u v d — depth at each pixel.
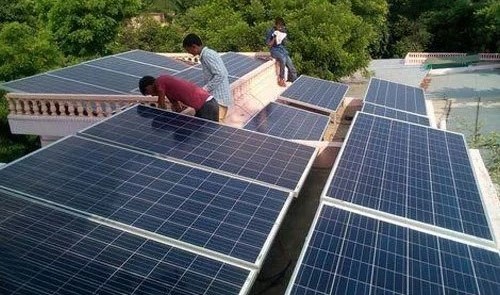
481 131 23.66
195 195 5.03
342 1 31.59
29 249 3.86
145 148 6.11
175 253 4.02
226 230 4.43
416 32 46.72
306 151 6.60
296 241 6.59
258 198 5.11
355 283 3.82
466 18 44.69
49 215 4.37
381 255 4.29
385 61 43.41
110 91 12.42
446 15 45.62
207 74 8.80
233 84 12.10
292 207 7.38
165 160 5.79
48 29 27.44
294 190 5.43
